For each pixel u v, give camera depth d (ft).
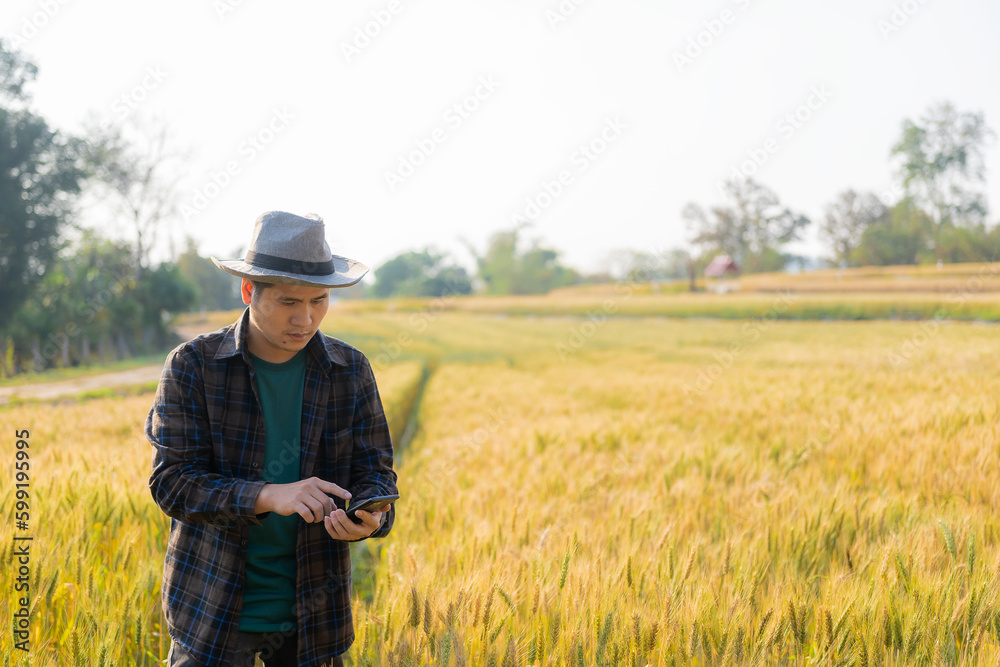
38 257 108.58
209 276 194.08
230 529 5.89
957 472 15.99
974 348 68.90
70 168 110.32
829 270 246.88
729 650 7.63
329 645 6.25
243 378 6.13
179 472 5.66
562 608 8.38
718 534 13.19
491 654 7.53
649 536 12.40
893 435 21.62
